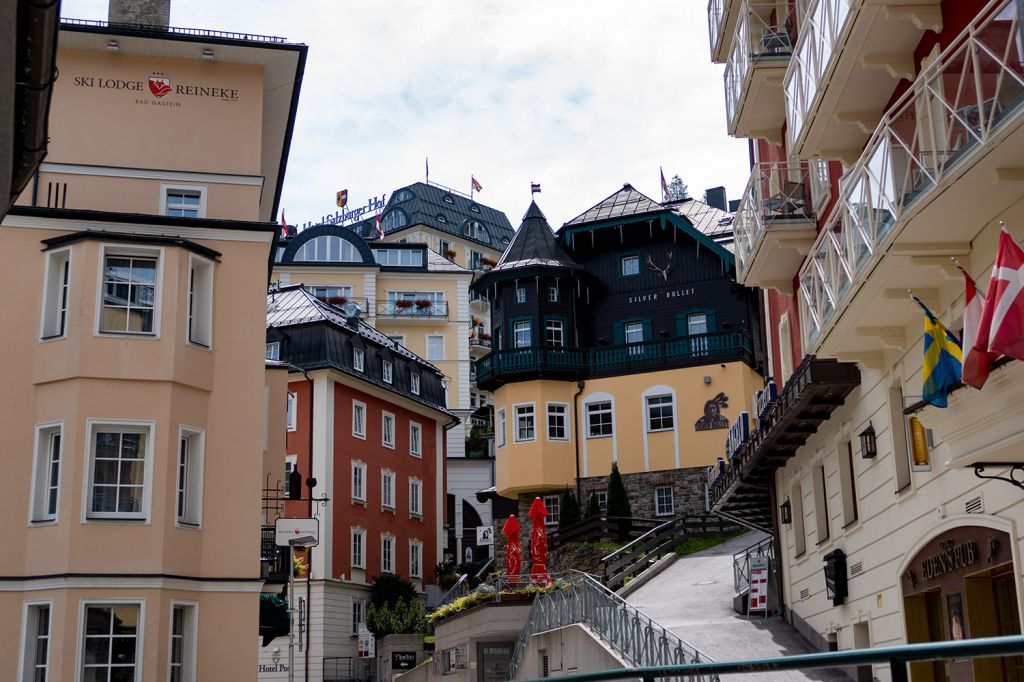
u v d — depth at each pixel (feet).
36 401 76.95
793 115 57.57
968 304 38.14
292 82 89.35
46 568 73.56
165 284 78.59
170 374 77.30
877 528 59.72
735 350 158.92
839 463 67.51
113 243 78.23
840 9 47.26
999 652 10.81
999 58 33.60
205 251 81.61
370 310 263.90
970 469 46.14
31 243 79.56
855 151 56.39
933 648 11.42
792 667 13.07
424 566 188.55
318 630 157.69
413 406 190.60
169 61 86.99
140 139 85.35
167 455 76.33
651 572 116.16
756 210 72.69
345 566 165.17
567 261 170.50
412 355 196.03
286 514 162.09
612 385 164.55
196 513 77.97
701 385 159.43
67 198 83.35
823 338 54.65
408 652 152.97
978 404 37.19
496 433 170.40
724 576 106.22
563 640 84.64
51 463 76.43
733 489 91.56
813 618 74.64
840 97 51.93
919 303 40.65
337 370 168.35
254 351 81.87
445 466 201.05
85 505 74.18
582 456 164.04
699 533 130.52
